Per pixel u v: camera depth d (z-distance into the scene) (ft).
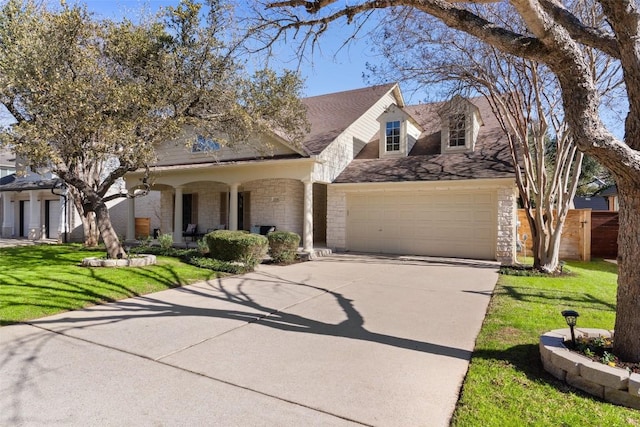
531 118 34.14
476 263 36.83
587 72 11.23
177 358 13.33
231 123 33.81
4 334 15.76
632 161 10.44
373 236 45.52
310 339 15.35
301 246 48.06
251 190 51.72
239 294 23.58
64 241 59.26
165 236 43.68
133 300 21.90
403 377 11.85
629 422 9.18
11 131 25.70
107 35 28.17
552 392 10.64
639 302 11.03
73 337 15.46
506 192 37.81
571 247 41.98
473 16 13.08
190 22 28.94
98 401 10.28
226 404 10.19
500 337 15.26
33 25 25.81
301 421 9.41
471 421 9.27
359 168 47.70
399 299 22.29
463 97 37.50
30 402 10.20
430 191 42.42
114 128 26.13
